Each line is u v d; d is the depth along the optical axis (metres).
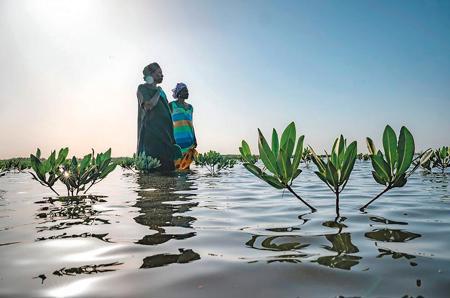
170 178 7.63
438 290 1.22
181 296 1.22
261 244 1.90
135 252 1.77
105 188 5.39
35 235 2.17
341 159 2.85
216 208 3.26
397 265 1.49
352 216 2.74
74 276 1.43
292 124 2.88
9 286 1.34
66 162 4.21
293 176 2.91
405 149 2.66
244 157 3.09
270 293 1.22
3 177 9.48
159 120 10.23
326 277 1.36
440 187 5.00
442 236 2.03
